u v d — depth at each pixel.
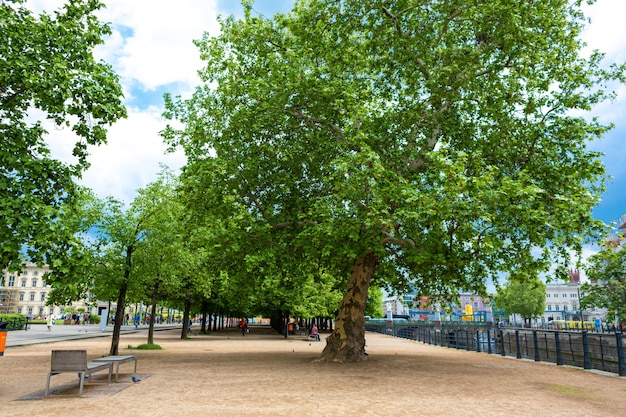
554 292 140.25
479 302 121.25
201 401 8.63
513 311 93.12
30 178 10.12
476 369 14.90
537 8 16.33
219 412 7.61
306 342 34.25
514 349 23.81
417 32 17.55
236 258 17.22
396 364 15.94
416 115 16.08
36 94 10.41
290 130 17.34
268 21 18.36
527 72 16.05
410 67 17.39
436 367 15.22
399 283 20.77
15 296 112.00
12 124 10.95
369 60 17.77
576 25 17.41
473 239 13.19
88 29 11.89
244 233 14.75
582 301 29.86
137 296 21.92
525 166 15.78
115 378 11.63
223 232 14.39
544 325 74.56
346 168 13.02
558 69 16.73
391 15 17.47
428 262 15.12
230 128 16.98
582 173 15.36
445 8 17.00
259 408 7.98
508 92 16.53
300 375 12.66
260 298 39.72
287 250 16.44
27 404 8.28
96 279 17.92
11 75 9.92
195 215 17.14
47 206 9.17
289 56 16.05
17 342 26.59
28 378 11.98
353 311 16.69
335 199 14.40
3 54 9.86
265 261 16.38
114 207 18.62
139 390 9.94
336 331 16.80
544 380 12.36
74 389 10.02
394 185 13.39
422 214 13.38
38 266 9.17
